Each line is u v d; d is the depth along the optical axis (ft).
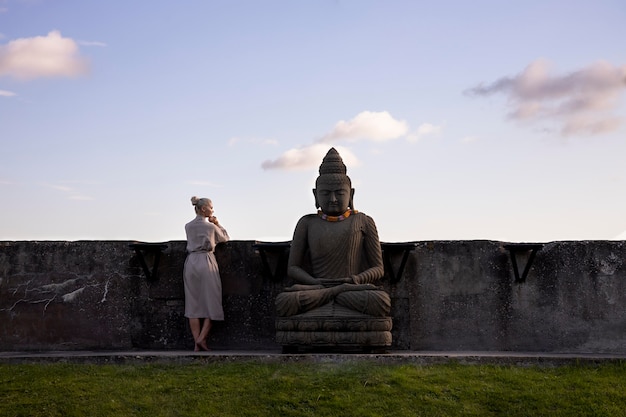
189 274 39.42
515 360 34.30
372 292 36.14
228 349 40.47
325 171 39.65
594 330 40.06
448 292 40.73
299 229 39.65
